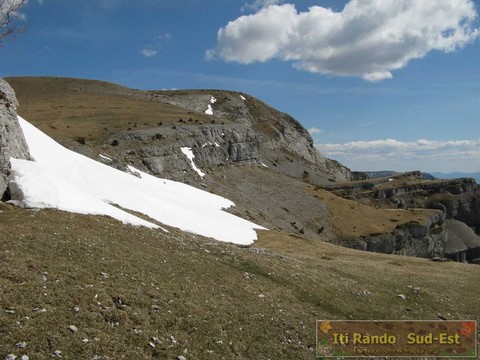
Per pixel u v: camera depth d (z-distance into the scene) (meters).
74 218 32.16
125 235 32.22
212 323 20.94
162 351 17.02
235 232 64.25
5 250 22.11
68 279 20.50
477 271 51.91
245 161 153.88
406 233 161.38
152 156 106.62
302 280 32.62
